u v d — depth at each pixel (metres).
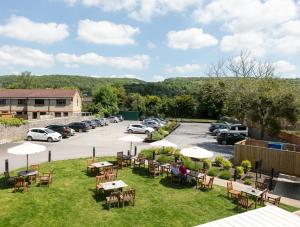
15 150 16.39
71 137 37.50
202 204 14.70
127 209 13.80
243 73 38.06
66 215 12.90
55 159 23.78
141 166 21.75
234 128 39.81
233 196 15.77
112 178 17.39
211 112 78.81
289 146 25.81
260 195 14.84
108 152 27.55
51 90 63.41
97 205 14.11
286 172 21.61
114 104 76.00
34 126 37.66
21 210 13.16
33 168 18.50
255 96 31.31
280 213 7.55
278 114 31.17
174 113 82.88
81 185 16.84
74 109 61.00
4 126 31.75
